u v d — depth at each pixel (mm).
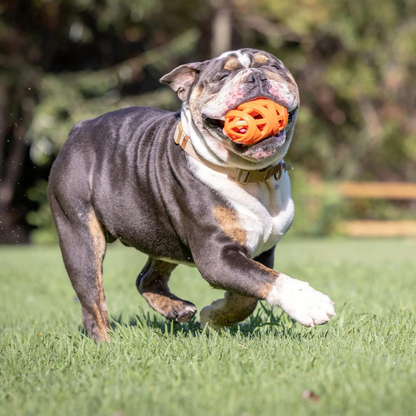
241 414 3189
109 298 7898
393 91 23203
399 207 23562
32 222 19188
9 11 19641
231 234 4652
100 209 5277
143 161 5062
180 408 3297
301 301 4184
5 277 10258
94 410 3332
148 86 21766
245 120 4320
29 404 3439
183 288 8500
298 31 21172
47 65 20734
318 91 23281
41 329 5891
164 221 5023
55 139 18266
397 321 5379
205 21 22156
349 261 11188
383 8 21781
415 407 3164
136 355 4367
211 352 4309
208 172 4664
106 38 21344
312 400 3344
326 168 23359
